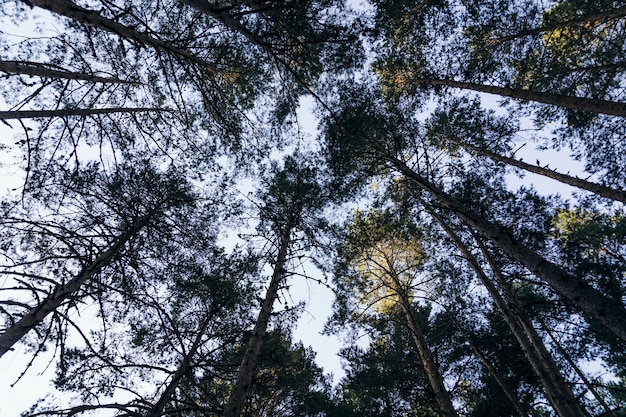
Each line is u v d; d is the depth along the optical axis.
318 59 6.93
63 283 5.88
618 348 8.02
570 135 10.08
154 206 8.48
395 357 11.11
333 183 9.48
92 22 4.88
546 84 10.37
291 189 10.27
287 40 6.20
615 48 9.77
